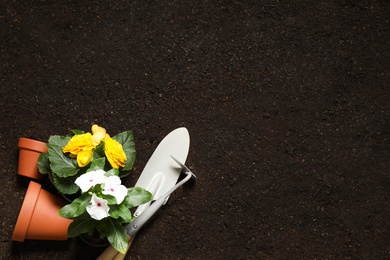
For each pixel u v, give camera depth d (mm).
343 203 2000
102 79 1992
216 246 1978
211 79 2008
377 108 2025
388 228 2000
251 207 1988
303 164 2004
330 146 2012
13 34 1986
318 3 2037
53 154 1843
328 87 2023
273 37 2025
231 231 1981
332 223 1995
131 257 1960
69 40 1995
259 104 2010
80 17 2002
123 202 1790
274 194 1993
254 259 1980
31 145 1876
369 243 1995
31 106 1975
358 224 1998
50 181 1937
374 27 2041
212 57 2014
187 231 1975
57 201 1893
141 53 2004
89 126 1981
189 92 2002
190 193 1982
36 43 1988
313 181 2002
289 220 1990
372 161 2014
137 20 2010
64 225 1881
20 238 1854
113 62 1998
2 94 1972
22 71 1980
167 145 1966
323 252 1989
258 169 1996
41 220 1868
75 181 1755
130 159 1892
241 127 2002
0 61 1979
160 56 2006
